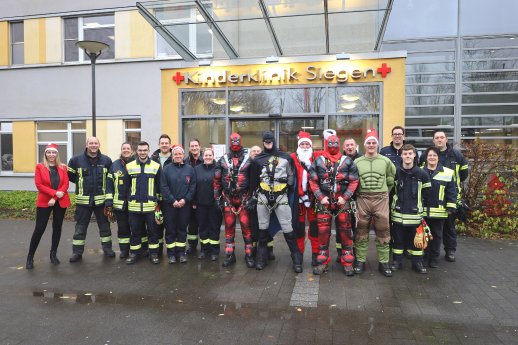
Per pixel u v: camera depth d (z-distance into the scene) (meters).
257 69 8.52
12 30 14.44
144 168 6.01
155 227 6.03
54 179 5.90
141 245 6.34
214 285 5.03
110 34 13.71
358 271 5.43
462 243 7.21
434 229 5.72
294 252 5.59
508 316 4.10
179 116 8.91
